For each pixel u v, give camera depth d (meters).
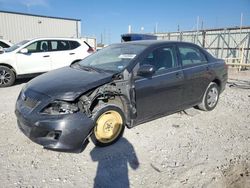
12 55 7.78
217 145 3.68
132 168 3.02
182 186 2.68
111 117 3.52
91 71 3.90
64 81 3.46
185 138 3.89
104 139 3.51
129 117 3.74
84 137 3.14
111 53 4.39
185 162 3.17
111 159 3.22
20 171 2.90
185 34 24.14
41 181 2.73
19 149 3.40
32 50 8.28
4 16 21.83
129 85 3.63
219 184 2.74
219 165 3.12
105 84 3.45
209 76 5.02
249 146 3.67
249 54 18.53
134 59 3.83
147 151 3.44
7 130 4.02
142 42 4.48
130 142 3.70
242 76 11.77
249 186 2.71
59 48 8.84
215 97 5.35
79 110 3.18
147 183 2.73
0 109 5.17
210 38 21.84
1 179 2.74
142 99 3.81
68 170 2.95
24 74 8.09
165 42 4.41
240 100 6.36
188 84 4.55
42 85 3.43
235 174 2.93
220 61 5.47
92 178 2.81
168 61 4.29
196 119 4.78
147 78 3.86
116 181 2.76
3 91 7.07
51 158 3.20
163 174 2.90
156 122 4.54
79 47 9.27
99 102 3.49
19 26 22.72
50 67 8.57
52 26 24.55
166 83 4.11
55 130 2.99
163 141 3.77
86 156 3.27
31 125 3.08
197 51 4.97
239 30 19.31
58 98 3.10
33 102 3.20
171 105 4.35
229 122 4.67
